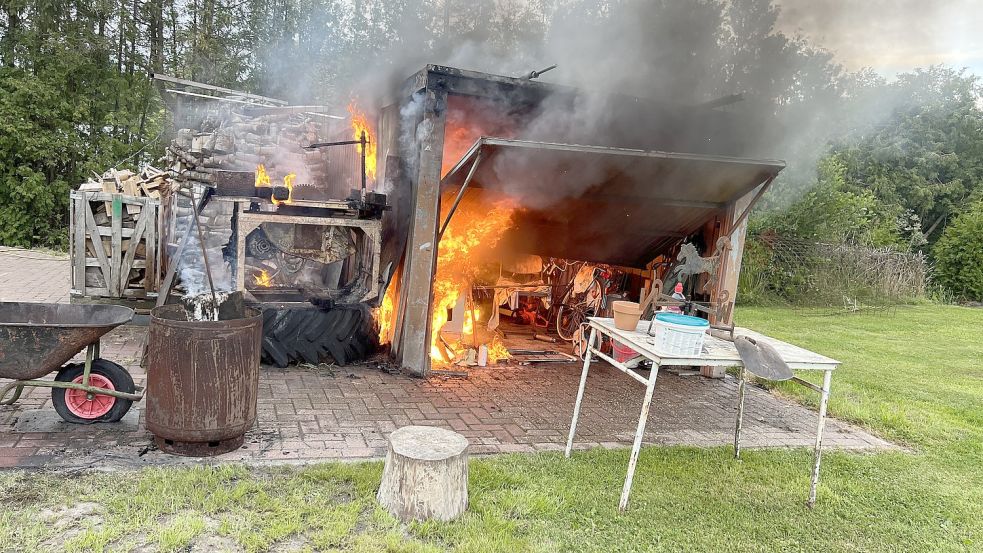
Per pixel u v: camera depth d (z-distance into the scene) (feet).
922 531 11.82
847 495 13.15
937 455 16.24
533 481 12.23
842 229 54.29
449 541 9.81
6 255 40.06
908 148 87.15
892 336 37.93
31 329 11.44
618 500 11.82
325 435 13.83
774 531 11.32
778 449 15.70
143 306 22.84
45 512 9.52
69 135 46.44
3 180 45.01
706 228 23.77
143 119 50.37
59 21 47.80
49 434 12.41
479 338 24.94
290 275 22.30
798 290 50.52
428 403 16.90
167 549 8.80
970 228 64.44
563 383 20.31
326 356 19.69
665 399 19.58
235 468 11.55
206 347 11.52
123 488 10.42
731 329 13.34
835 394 22.07
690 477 13.33
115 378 13.07
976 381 26.30
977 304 62.75
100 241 22.07
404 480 10.32
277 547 9.20
